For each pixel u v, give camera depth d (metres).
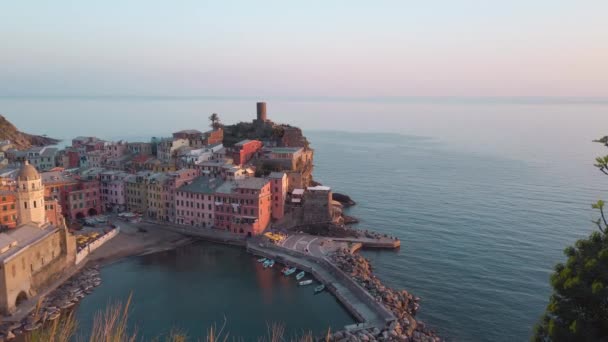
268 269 149.12
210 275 143.62
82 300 121.69
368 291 123.62
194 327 108.50
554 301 34.94
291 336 104.19
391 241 169.75
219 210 182.00
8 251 112.75
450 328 109.56
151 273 144.38
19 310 110.50
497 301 122.69
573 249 35.66
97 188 198.88
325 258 149.88
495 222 194.12
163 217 195.38
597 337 31.73
